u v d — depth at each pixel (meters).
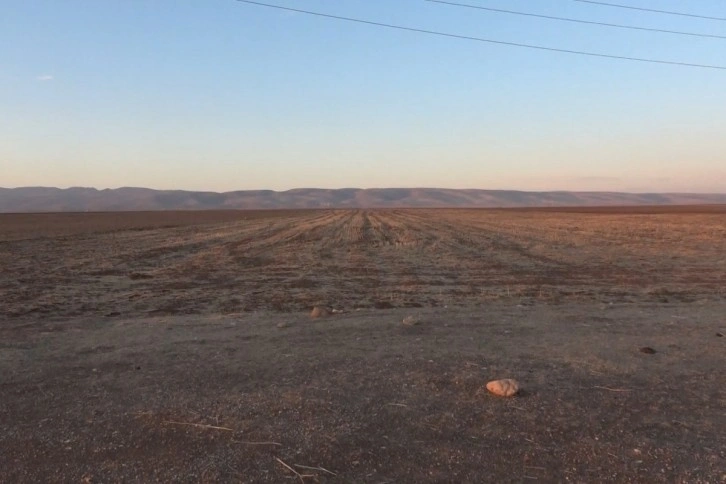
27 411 5.49
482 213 119.88
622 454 4.46
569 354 7.50
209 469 4.23
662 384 6.20
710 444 4.64
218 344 8.21
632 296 14.14
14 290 15.34
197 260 24.17
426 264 22.14
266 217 96.56
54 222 74.06
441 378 6.39
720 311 11.11
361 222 65.56
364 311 11.33
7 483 4.09
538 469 4.22
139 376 6.61
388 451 4.52
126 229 54.16
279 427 5.00
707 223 58.69
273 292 15.08
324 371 6.72
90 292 15.10
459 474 4.14
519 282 17.03
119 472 4.22
